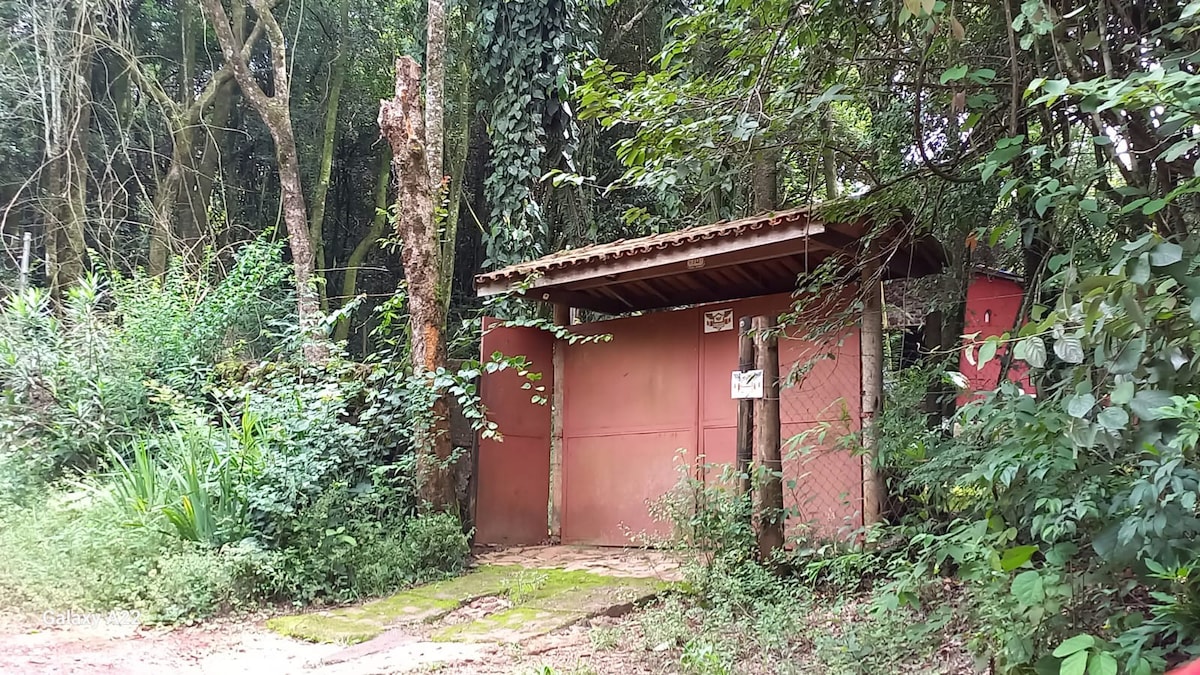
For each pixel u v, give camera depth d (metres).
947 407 5.54
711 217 9.16
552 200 10.29
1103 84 2.63
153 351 8.07
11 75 11.07
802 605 4.33
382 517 6.34
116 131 12.73
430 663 4.08
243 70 10.31
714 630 4.23
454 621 5.04
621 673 3.85
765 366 5.24
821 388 5.97
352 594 5.64
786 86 4.74
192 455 5.89
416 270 6.95
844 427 5.74
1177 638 2.50
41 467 7.09
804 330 6.04
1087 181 3.53
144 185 12.80
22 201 11.39
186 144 12.09
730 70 5.12
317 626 4.87
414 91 7.06
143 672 3.98
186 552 5.47
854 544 4.88
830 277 5.34
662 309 8.07
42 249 11.97
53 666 3.97
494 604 5.38
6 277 10.91
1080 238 3.80
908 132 5.86
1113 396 2.38
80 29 10.83
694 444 7.08
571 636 4.52
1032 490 2.88
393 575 5.84
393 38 13.09
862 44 4.80
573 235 10.17
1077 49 3.60
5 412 7.32
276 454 6.06
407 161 6.95
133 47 12.09
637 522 7.28
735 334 7.00
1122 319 2.40
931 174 5.01
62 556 5.50
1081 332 2.46
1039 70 3.55
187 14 13.09
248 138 14.02
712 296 7.60
